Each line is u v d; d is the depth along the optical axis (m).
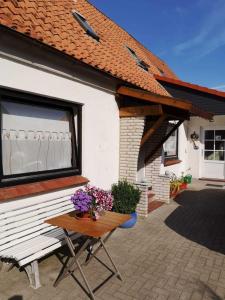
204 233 5.95
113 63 6.75
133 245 5.22
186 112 7.21
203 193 10.17
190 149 13.30
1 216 3.88
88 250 4.70
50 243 3.99
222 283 3.96
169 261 4.61
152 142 8.46
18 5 4.92
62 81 5.04
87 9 9.00
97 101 6.02
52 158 5.14
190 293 3.71
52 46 4.40
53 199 4.73
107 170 6.50
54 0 6.68
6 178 4.21
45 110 4.96
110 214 4.17
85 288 3.76
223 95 10.25
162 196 8.60
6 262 3.97
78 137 5.57
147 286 3.86
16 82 4.16
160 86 10.05
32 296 3.56
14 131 4.41
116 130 6.78
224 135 12.75
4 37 3.88
